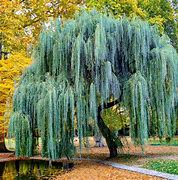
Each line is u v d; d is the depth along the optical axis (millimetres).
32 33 24781
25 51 21969
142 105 13016
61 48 13492
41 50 14078
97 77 13047
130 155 16297
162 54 13430
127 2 24359
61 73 13469
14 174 14281
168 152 17391
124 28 13938
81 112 12977
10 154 21188
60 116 12789
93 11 14742
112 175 11633
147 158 14703
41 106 12852
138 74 13344
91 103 12922
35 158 18703
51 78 13578
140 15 24625
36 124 13812
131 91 13188
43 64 14148
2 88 17219
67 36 13500
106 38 13492
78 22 13789
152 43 14328
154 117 14031
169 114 13781
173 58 13633
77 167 14461
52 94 12758
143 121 13109
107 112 16125
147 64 13688
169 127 14039
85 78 13383
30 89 13844
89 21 13609
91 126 13836
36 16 25031
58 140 13047
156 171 11305
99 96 13305
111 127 16203
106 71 12922
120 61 14133
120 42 13875
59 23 14250
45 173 13992
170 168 11523
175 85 13695
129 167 12586
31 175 13711
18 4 22250
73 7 25234
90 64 13070
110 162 14477
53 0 25594
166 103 13617
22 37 22438
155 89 13523
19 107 13922
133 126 13391
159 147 20797
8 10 20828
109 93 13320
